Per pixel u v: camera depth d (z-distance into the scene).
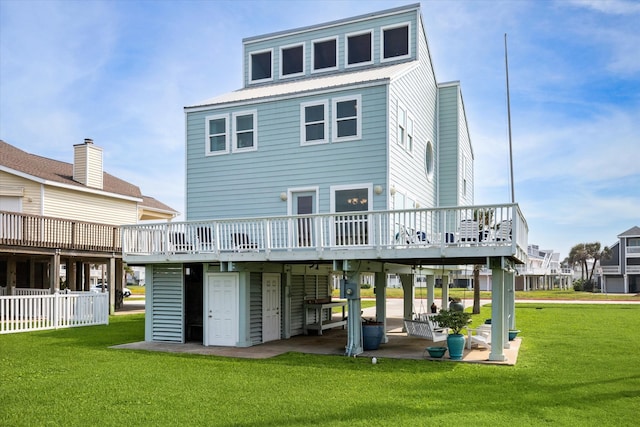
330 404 7.66
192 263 14.78
